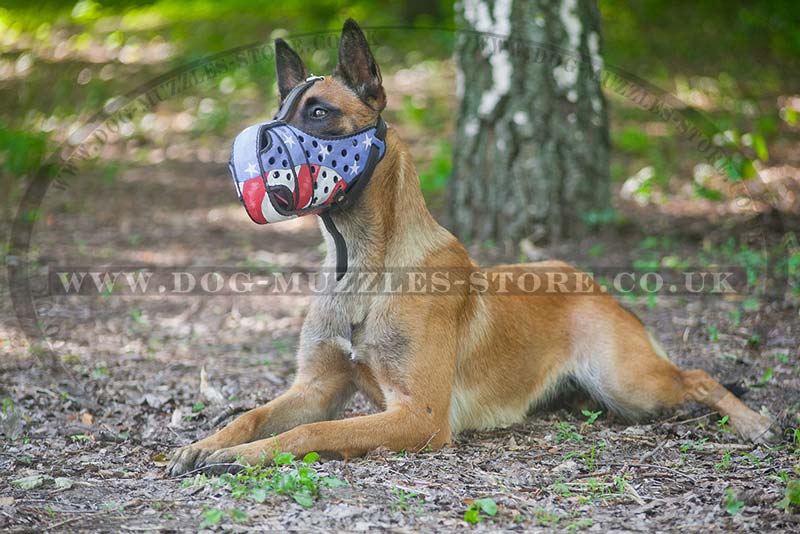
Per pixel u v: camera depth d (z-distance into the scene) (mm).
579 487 5148
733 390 6840
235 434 5617
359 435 5527
